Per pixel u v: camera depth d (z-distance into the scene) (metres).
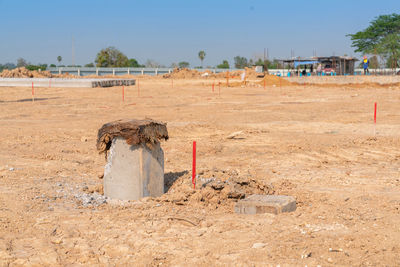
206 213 7.36
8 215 7.14
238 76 78.50
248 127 18.75
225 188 8.16
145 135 7.88
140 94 38.78
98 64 109.12
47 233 6.39
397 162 12.12
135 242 6.04
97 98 34.41
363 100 32.50
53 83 45.94
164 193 8.47
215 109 26.52
